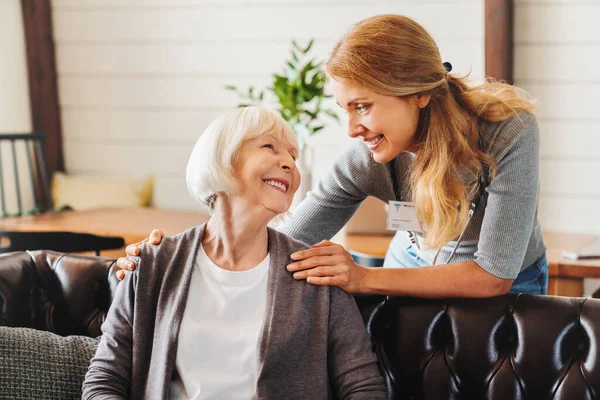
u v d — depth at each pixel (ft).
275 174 5.93
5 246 10.80
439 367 6.39
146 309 6.12
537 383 6.09
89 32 16.97
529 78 14.32
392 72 5.93
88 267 7.36
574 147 14.23
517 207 6.19
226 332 5.96
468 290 6.33
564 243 12.26
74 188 16.75
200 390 5.84
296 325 5.91
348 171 7.14
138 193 16.65
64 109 17.44
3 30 16.66
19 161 17.26
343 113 15.20
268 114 6.07
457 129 6.15
